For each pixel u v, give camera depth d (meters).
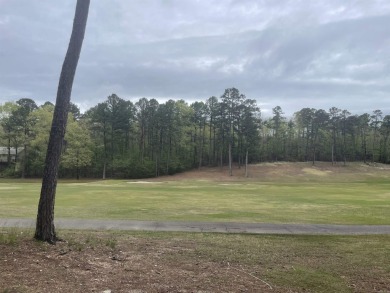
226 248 8.61
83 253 6.99
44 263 6.04
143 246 8.44
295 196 26.38
